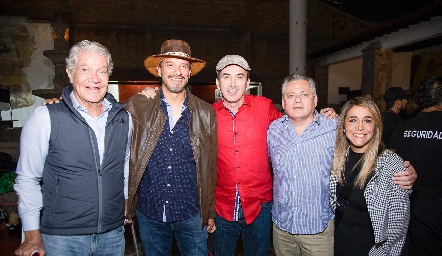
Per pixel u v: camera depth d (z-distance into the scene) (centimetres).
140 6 988
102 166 173
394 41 707
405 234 166
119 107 181
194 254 222
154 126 206
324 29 1120
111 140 177
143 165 203
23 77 909
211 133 221
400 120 406
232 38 1058
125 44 979
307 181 198
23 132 163
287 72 1103
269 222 242
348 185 181
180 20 1020
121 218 187
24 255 154
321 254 204
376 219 167
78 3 939
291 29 902
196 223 220
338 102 1094
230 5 1050
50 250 167
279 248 222
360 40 797
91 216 170
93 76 167
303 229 201
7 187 349
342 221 186
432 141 230
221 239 248
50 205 166
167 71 212
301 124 208
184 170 212
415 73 1026
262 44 1085
